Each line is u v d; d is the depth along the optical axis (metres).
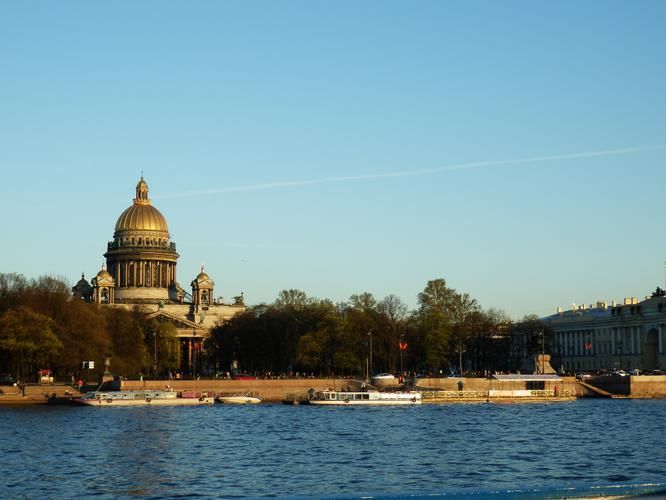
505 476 104.06
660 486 46.53
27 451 126.75
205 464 113.94
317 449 129.25
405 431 156.38
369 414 198.75
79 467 111.50
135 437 145.00
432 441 140.00
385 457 120.38
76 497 91.25
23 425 165.75
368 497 44.72
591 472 106.69
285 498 45.84
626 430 157.38
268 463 114.69
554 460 117.12
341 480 101.31
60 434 149.38
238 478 102.81
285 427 163.62
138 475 105.12
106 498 90.75
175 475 105.06
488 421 178.12
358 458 119.31
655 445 133.62
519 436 147.38
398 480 101.25
